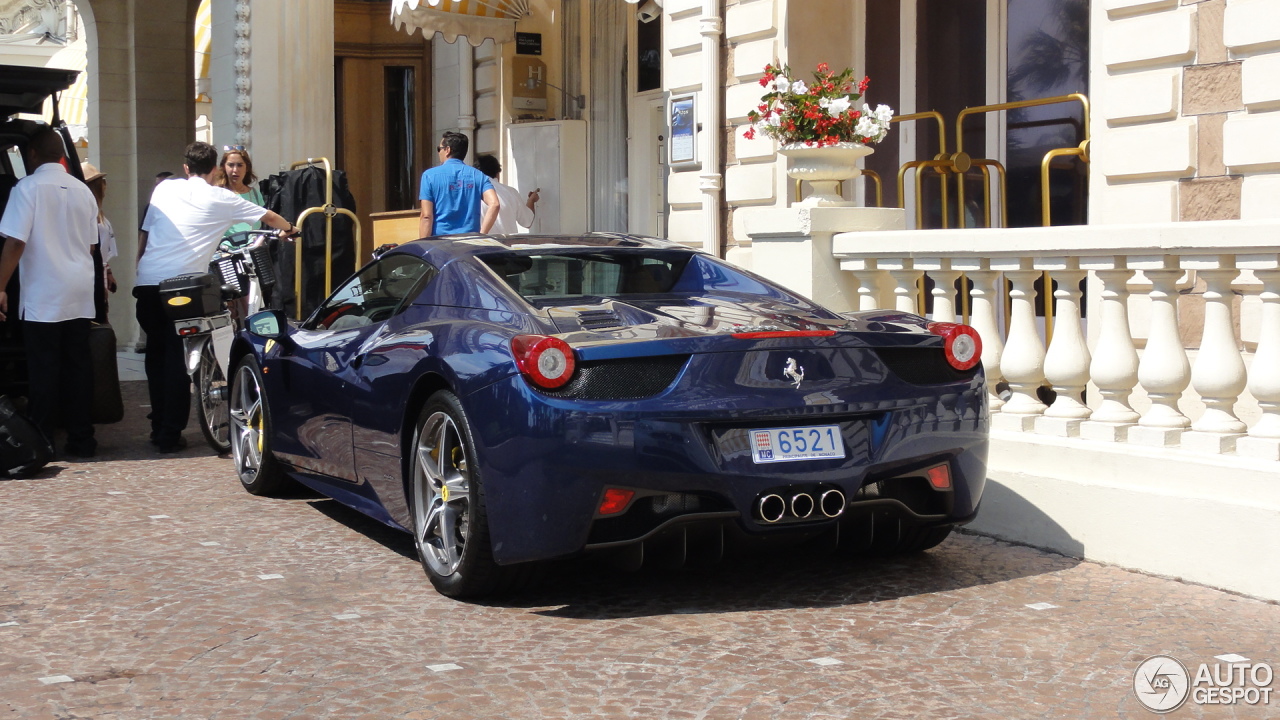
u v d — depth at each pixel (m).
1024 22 8.31
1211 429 4.68
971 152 8.67
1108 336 5.01
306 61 12.39
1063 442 5.03
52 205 7.13
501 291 4.45
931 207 8.93
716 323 4.19
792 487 3.98
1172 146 6.46
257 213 7.72
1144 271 4.83
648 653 3.68
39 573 4.61
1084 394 6.73
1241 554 4.28
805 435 4.01
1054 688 3.37
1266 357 4.46
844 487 4.06
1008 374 5.36
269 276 8.33
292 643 3.78
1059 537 4.91
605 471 3.81
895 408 4.14
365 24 16.78
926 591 4.37
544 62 12.70
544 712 3.20
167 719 3.15
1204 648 3.71
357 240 9.96
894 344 4.18
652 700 3.29
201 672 3.51
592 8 12.24
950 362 4.30
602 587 4.43
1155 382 4.82
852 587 4.43
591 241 5.12
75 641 3.79
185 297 7.22
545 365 3.81
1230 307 4.64
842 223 6.22
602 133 12.19
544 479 3.83
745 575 4.60
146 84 15.43
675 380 3.91
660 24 11.52
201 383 7.37
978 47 8.59
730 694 3.33
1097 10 6.80
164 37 15.48
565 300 4.61
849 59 9.19
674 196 10.09
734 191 9.46
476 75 13.11
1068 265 5.10
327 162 9.72
